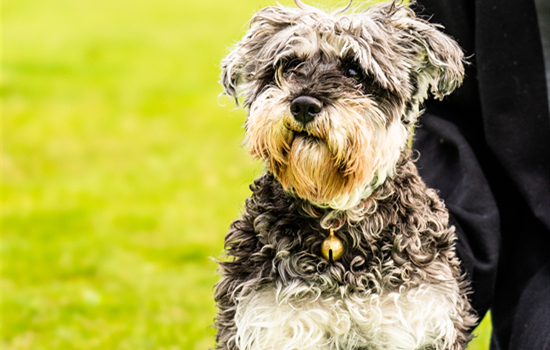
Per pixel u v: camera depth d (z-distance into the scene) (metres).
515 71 3.46
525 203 3.57
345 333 3.20
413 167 3.52
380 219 3.29
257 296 3.25
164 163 11.91
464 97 3.71
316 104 3.20
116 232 8.80
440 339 3.20
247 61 3.65
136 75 19.12
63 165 11.81
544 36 3.44
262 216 3.33
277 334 3.20
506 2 3.47
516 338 3.28
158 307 6.61
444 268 3.27
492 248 3.43
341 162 3.28
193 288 7.12
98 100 16.56
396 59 3.41
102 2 31.77
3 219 9.22
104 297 6.86
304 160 3.27
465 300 3.39
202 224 9.05
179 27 25.83
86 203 9.90
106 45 22.86
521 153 3.45
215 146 12.96
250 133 3.41
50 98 16.64
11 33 24.56
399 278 3.21
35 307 6.65
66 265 7.71
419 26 3.45
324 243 3.25
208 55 21.55
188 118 15.02
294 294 3.20
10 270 7.57
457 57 3.45
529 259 3.49
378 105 3.37
